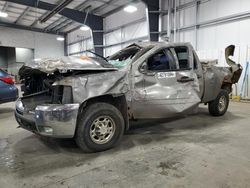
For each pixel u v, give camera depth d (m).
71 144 3.32
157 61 3.51
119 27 14.20
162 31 11.21
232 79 5.33
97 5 13.44
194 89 3.72
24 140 3.55
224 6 8.62
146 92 3.29
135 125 4.36
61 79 2.80
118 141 3.13
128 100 3.18
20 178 2.30
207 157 2.77
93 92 2.82
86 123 2.84
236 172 2.36
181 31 10.52
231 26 8.46
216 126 4.27
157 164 2.59
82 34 18.86
